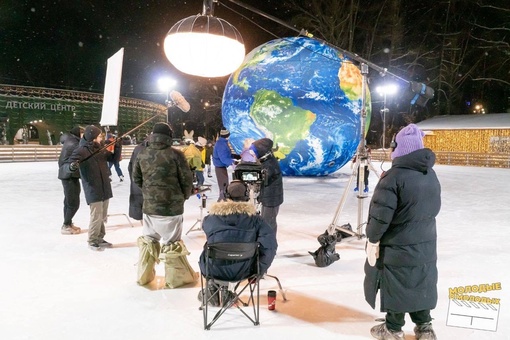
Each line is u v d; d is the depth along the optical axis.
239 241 3.47
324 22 30.12
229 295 3.85
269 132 13.95
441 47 33.88
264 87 13.90
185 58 4.77
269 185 5.22
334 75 13.94
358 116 14.30
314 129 13.71
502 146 24.75
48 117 31.27
